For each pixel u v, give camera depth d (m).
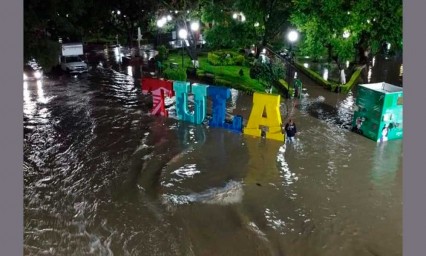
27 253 11.39
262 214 13.14
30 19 25.77
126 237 12.11
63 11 31.06
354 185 14.83
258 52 35.88
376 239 11.77
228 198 14.11
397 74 32.50
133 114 23.62
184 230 12.38
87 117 23.31
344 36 25.72
